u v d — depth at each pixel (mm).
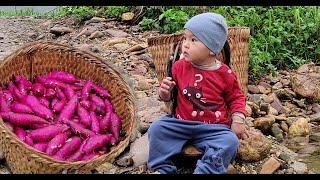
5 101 1915
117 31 3225
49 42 2102
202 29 1707
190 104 1750
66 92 2061
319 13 3209
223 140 1688
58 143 1793
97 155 1770
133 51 2881
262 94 2600
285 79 2791
